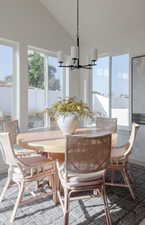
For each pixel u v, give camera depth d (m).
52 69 4.05
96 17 3.50
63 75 4.27
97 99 4.25
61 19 3.87
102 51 3.95
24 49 3.39
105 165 1.70
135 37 3.41
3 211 1.97
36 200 2.20
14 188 2.49
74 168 1.62
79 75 4.46
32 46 3.53
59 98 4.20
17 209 1.99
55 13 3.79
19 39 3.30
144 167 3.27
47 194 2.16
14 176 1.96
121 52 3.63
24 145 2.03
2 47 3.20
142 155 3.40
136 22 3.25
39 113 3.81
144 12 3.02
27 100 3.46
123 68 3.69
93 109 4.32
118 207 2.05
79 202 2.16
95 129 2.78
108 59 3.96
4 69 3.24
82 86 4.42
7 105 3.30
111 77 3.92
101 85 4.14
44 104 3.91
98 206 2.08
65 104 2.33
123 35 3.58
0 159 3.11
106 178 2.77
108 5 3.18
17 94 3.37
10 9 3.17
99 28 3.72
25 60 3.41
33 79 3.69
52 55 4.04
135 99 3.46
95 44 4.07
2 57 3.20
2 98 3.22
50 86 4.01
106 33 3.78
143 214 1.93
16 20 3.26
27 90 3.46
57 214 1.93
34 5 3.53
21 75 3.35
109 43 3.82
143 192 2.38
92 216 1.90
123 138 3.69
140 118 3.38
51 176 2.23
